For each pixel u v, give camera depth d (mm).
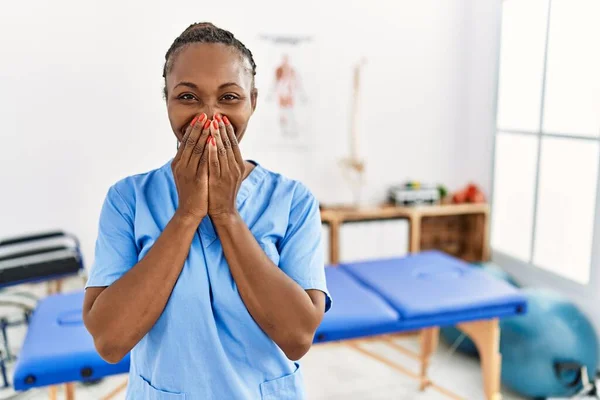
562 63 2840
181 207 720
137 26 3014
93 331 718
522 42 3109
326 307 850
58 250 2822
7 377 2553
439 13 3416
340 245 3137
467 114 3572
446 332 2885
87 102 3016
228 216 729
